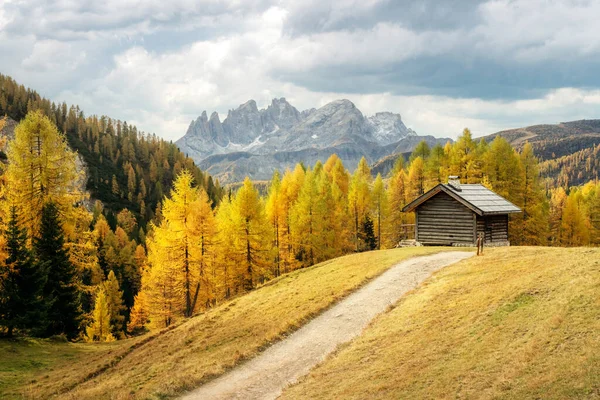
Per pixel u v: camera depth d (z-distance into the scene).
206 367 21.14
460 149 61.97
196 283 46.53
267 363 20.62
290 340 23.02
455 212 43.09
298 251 62.62
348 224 67.88
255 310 31.08
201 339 27.91
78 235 40.78
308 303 28.12
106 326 56.16
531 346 13.28
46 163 37.47
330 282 31.92
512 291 18.66
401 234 71.56
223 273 51.44
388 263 32.81
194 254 44.03
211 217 44.47
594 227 73.56
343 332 22.41
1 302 31.89
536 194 59.78
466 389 12.40
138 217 185.75
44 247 37.00
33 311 32.12
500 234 44.19
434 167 67.88
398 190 75.25
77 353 31.98
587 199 82.44
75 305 38.53
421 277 27.86
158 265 44.81
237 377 19.58
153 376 22.11
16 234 32.56
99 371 25.69
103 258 109.06
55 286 37.28
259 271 50.72
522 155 62.72
